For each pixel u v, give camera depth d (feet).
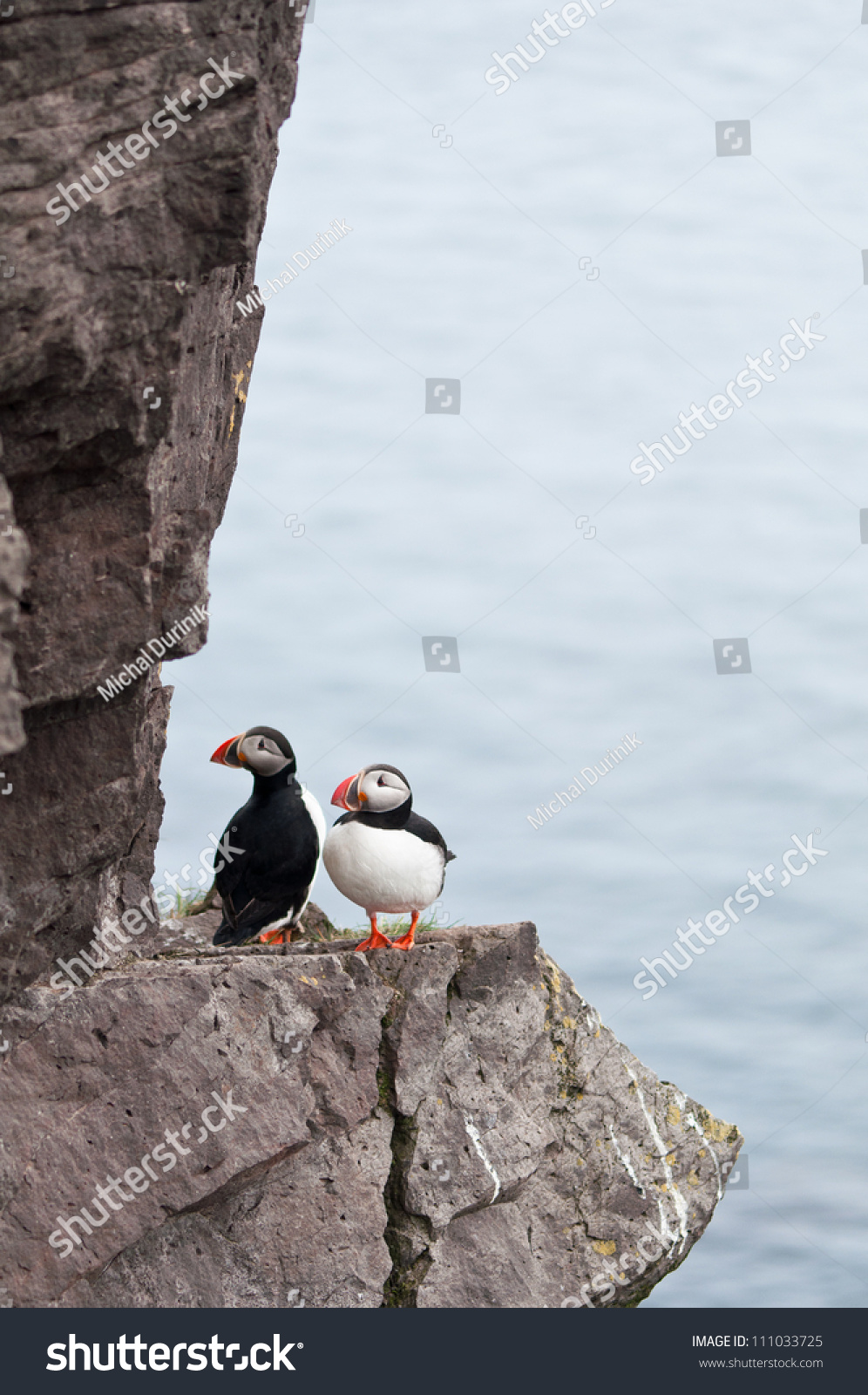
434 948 25.04
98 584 20.33
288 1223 23.21
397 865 24.79
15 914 21.12
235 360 25.91
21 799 21.21
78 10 17.54
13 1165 21.07
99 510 20.18
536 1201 25.91
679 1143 27.96
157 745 25.38
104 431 19.26
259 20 19.01
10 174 17.03
